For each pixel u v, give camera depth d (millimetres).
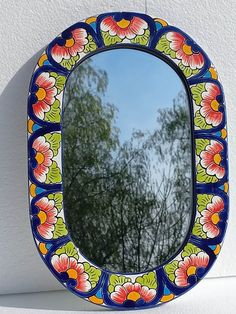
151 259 1064
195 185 1078
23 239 1127
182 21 1175
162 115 1082
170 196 1079
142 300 1040
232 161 1203
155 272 1057
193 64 1087
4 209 1117
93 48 1058
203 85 1088
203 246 1073
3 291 1125
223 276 1212
